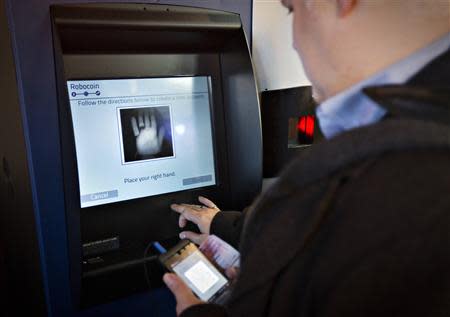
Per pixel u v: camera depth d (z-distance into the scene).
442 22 0.47
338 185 0.46
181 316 0.71
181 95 1.23
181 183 1.24
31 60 0.95
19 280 1.35
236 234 1.08
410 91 0.42
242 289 0.54
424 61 0.46
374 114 0.50
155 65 1.17
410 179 0.41
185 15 1.10
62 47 1.01
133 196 1.16
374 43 0.50
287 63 1.44
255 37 1.33
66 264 1.11
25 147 0.99
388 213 0.41
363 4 0.50
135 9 1.02
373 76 0.49
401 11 0.48
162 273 1.24
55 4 0.94
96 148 1.10
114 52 1.10
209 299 0.91
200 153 1.28
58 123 0.98
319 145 0.49
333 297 0.44
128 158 1.14
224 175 1.33
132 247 1.18
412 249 0.40
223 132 1.33
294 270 0.49
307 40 0.58
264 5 1.32
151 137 1.18
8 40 0.94
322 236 0.47
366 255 0.41
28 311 1.35
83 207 1.08
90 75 1.07
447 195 0.40
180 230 1.27
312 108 1.42
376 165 0.43
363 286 0.42
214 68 1.29
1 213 1.36
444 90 0.42
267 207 0.55
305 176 0.49
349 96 0.51
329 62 0.56
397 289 0.41
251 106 1.24
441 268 0.41
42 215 1.04
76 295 1.10
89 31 0.99
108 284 1.16
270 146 1.47
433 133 0.41
